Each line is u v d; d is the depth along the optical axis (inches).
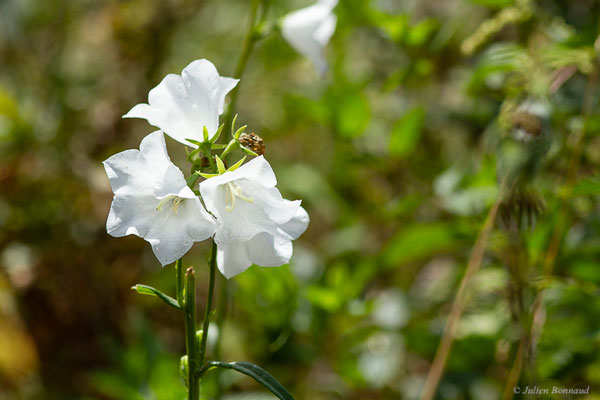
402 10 30.4
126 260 31.7
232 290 26.2
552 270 22.6
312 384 27.1
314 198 31.6
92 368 29.3
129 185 16.3
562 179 24.0
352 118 28.3
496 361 23.8
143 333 23.0
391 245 23.6
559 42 22.9
